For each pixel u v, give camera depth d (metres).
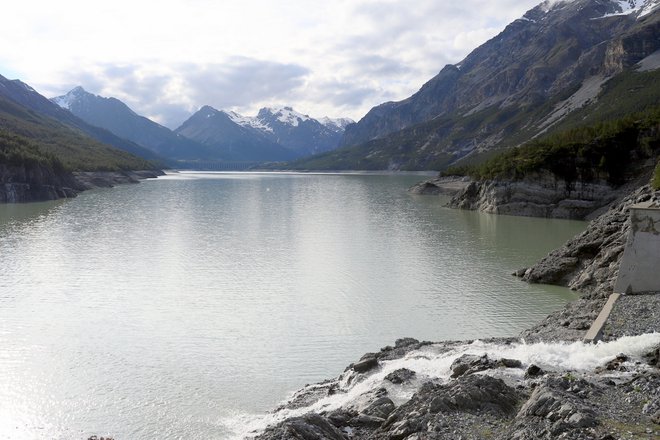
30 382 35.00
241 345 41.53
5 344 41.31
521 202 123.12
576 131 136.88
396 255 75.31
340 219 116.94
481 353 32.44
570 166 118.69
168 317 48.03
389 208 141.50
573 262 58.28
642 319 35.41
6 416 30.75
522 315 47.59
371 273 64.38
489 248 80.25
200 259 72.69
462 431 21.31
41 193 165.25
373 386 29.44
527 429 20.33
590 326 36.94
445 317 47.59
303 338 43.03
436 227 103.19
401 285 58.59
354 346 41.31
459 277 61.94
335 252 77.81
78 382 35.03
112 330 44.66
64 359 38.69
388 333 43.97
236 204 154.00
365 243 85.38
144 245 83.38
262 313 49.25
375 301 52.72
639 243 43.28
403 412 24.06
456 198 143.75
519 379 26.16
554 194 119.81
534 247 80.69
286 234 95.19
